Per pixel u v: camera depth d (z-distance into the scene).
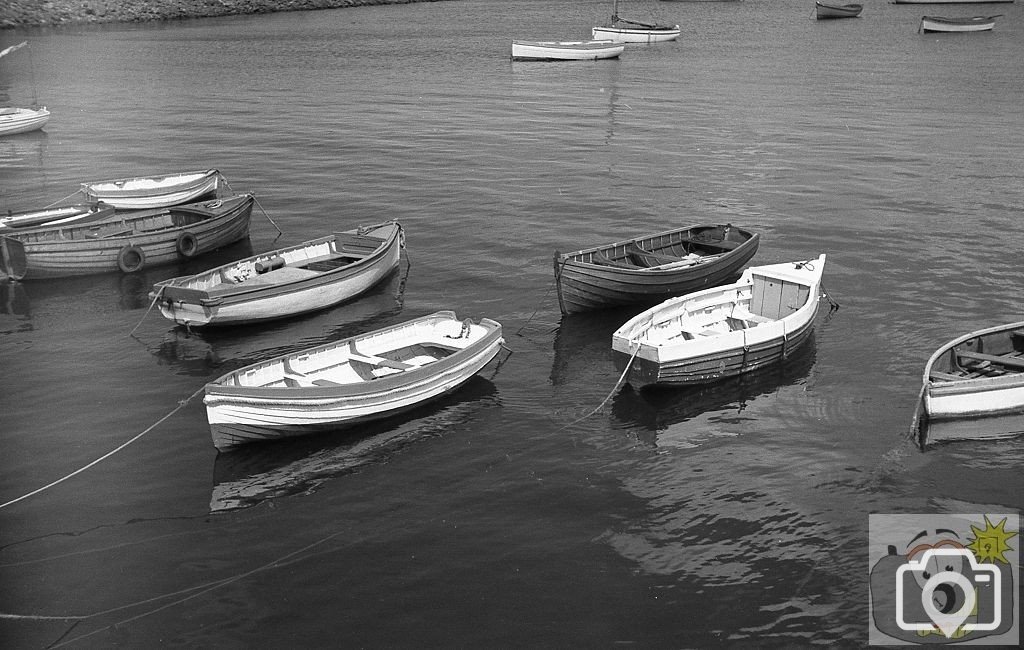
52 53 91.44
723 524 18.59
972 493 19.61
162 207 38.28
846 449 21.36
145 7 125.44
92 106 65.62
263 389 20.33
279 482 20.03
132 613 16.09
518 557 17.58
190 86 74.44
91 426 22.36
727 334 24.06
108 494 19.56
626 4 166.88
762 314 27.50
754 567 17.33
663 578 17.00
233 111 64.25
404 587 16.75
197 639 15.50
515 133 56.91
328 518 18.80
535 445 21.53
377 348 24.05
